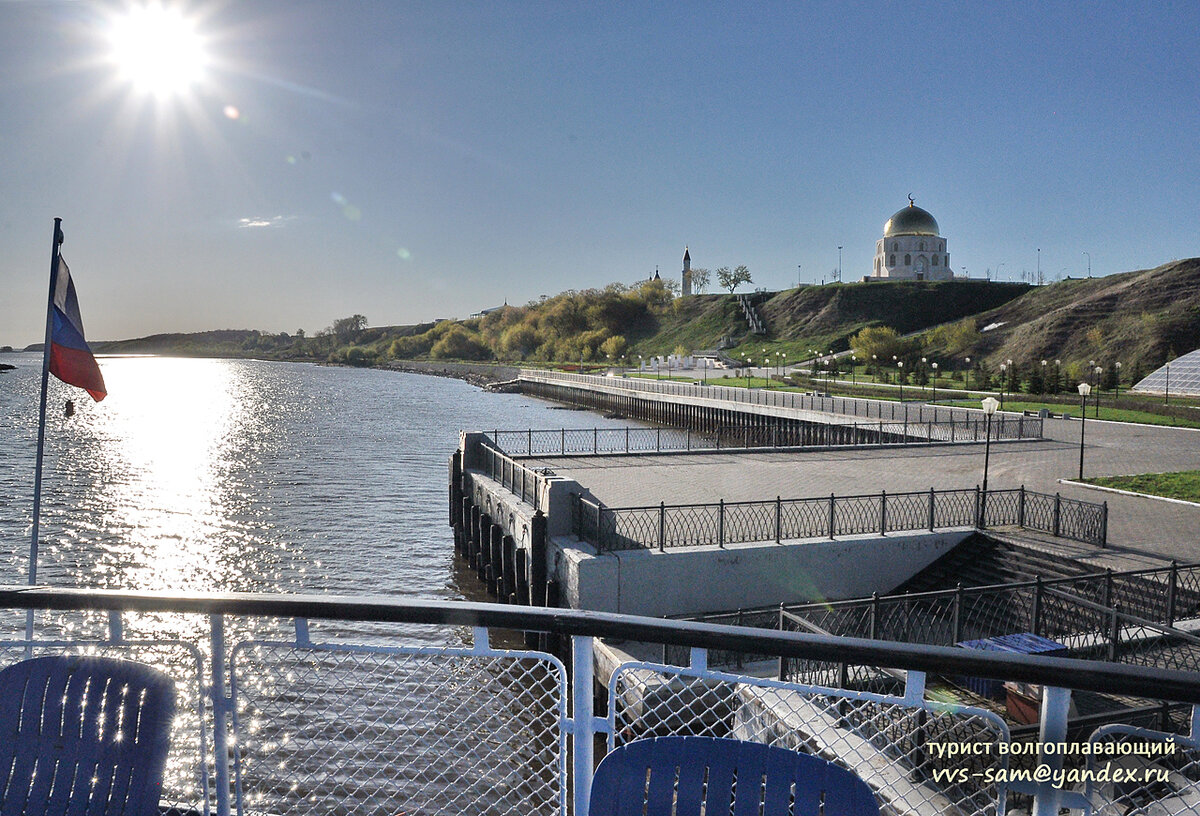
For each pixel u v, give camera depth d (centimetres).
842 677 955
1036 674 260
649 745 252
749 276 19888
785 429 5356
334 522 3359
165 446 5744
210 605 311
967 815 526
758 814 242
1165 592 1546
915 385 7625
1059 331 9725
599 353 16588
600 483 2641
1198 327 8381
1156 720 705
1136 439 3934
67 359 662
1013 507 2242
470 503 2817
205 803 326
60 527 3225
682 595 1784
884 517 1942
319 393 12294
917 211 17088
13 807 273
